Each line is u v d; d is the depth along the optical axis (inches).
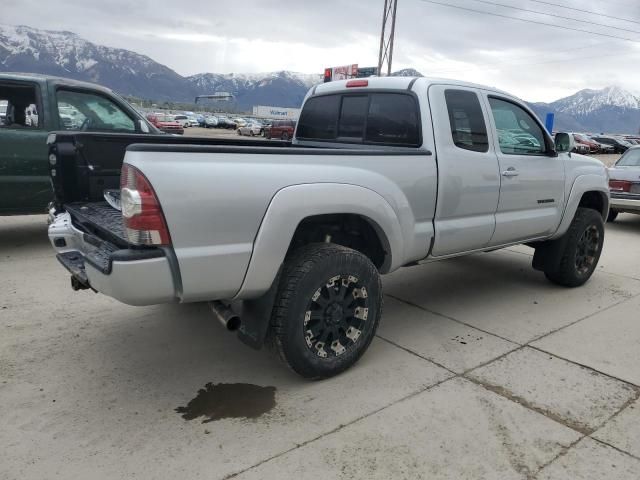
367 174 130.3
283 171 115.7
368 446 105.3
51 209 159.3
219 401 121.3
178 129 1423.5
